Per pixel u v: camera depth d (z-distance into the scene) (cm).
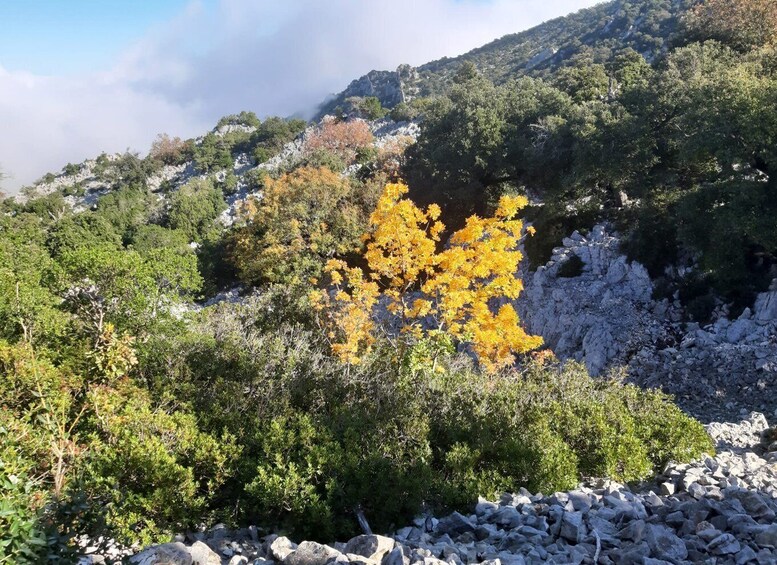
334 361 1203
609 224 3123
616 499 716
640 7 10688
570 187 3166
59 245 5097
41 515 459
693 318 2431
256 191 9281
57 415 889
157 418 866
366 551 562
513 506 709
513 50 17062
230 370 1162
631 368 2320
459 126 4112
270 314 1464
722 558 551
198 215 7506
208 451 796
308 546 560
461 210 4116
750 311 2272
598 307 2681
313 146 9275
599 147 2892
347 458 766
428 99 11956
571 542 612
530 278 3166
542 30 17788
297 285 1538
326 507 686
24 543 387
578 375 1227
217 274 5172
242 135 14462
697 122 2422
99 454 771
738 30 3962
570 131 3375
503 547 603
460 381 1162
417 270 1288
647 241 2702
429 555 553
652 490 830
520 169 3878
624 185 2981
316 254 4050
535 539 607
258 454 812
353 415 912
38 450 767
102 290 1558
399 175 4756
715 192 2294
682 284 2562
